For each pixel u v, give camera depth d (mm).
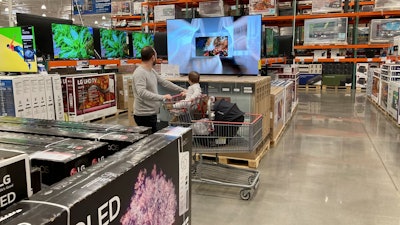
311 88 12594
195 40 4910
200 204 3240
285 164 4383
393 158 4590
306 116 7609
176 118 3705
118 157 930
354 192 3488
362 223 2848
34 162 935
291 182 3773
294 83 7789
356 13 10250
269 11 9828
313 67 12320
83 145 1087
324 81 12266
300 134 5992
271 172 4090
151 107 3826
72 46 6520
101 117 7148
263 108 4570
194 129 3383
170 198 1131
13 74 5379
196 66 5000
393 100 6785
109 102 7383
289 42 10125
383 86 7742
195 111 3553
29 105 4773
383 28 10102
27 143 1118
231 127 3428
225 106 3537
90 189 713
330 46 10500
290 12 10234
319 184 3709
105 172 810
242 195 3328
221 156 4312
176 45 5027
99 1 12695
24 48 5109
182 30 4941
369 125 6641
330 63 12117
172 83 4242
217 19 4738
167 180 1095
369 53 11672
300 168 4234
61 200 659
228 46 4770
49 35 6188
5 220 586
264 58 7555
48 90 5125
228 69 4859
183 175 1249
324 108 8594
